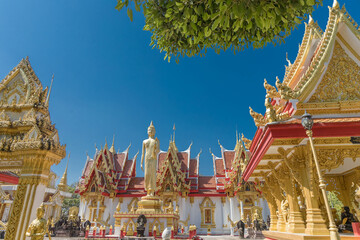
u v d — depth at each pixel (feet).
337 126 23.62
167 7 19.51
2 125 28.86
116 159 157.89
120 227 67.36
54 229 104.01
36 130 27.89
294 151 26.91
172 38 24.16
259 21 16.10
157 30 23.52
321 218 23.53
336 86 26.99
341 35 27.89
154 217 66.59
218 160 147.23
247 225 103.71
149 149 81.51
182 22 19.58
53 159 28.22
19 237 24.72
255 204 119.24
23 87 31.73
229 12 16.20
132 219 67.21
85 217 124.47
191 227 64.39
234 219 120.98
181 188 129.80
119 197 135.74
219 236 111.04
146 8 19.85
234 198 125.80
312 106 26.35
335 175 41.32
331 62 27.73
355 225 24.99
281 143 26.05
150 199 75.77
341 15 27.02
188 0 18.02
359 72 27.17
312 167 24.90
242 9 15.06
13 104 30.40
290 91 26.32
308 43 37.01
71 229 103.40
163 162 137.39
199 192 132.46
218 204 129.49
